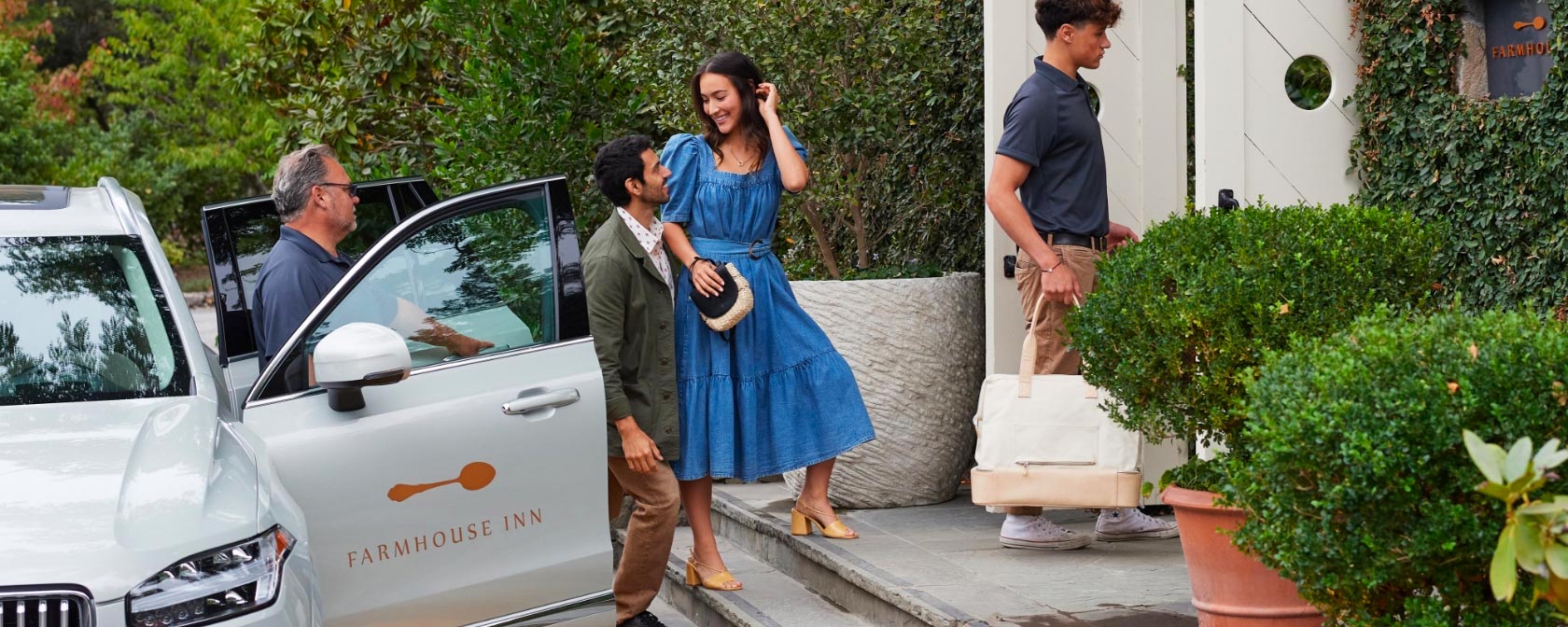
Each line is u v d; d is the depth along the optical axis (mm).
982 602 4566
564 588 4375
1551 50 4664
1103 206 5188
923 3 6637
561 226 4516
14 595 2873
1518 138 4816
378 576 4109
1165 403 3936
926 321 6129
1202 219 3930
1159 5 6023
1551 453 2354
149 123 35562
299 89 10359
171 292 4230
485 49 7680
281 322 4613
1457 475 2623
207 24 31609
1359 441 2652
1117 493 4863
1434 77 5074
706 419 5242
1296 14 5320
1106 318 3957
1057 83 5043
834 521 5605
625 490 5023
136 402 3805
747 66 5250
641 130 7945
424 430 4184
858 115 6535
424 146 9469
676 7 6879
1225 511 3762
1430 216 5098
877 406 6102
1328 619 3115
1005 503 4941
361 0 9609
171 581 3012
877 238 8062
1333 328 3604
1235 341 3668
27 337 3996
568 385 4402
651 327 4945
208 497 3242
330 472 4062
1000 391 5031
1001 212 4957
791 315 5367
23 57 33719
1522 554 2367
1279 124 5344
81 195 4738
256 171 32281
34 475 3244
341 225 4820
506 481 4281
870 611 4965
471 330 4379
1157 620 4293
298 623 3229
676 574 5926
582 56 7809
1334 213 3814
